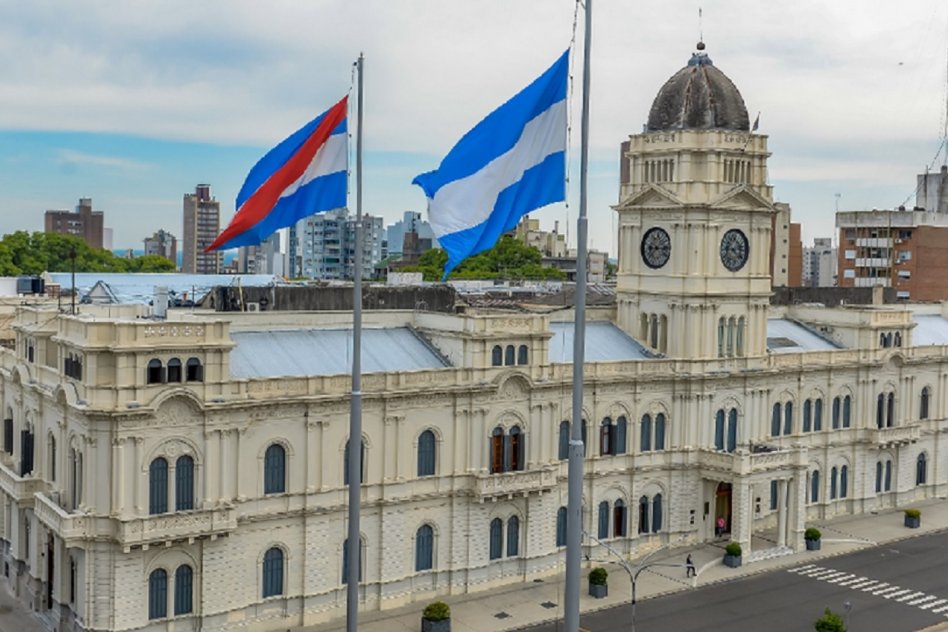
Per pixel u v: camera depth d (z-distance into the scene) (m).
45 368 78.31
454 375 85.12
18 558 82.69
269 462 76.88
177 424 71.94
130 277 147.62
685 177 98.56
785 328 119.38
